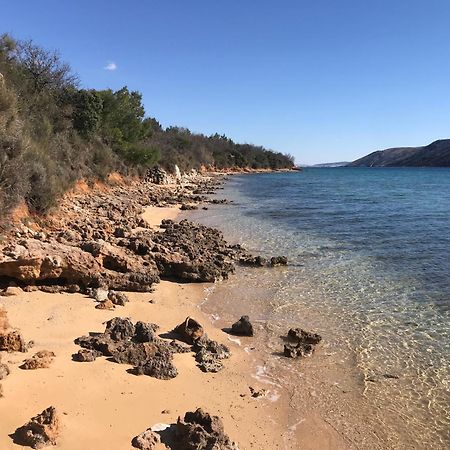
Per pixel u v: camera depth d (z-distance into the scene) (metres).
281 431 9.56
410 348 13.63
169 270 20.00
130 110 63.12
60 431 8.27
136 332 12.86
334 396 11.03
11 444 7.76
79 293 16.34
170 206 46.59
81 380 10.33
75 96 45.78
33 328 12.86
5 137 21.83
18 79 34.59
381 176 145.62
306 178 127.38
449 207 51.06
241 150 172.88
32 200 23.86
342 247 27.64
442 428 9.89
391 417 10.26
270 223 37.22
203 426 8.64
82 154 43.22
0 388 9.17
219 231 31.69
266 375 11.94
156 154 68.06
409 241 29.66
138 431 8.77
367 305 17.30
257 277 20.86
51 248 16.42
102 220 28.42
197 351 12.88
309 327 15.18
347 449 9.16
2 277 15.72
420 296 18.36
